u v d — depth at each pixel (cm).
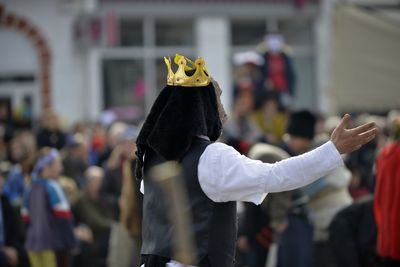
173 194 1054
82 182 3681
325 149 1252
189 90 1338
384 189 2094
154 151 1362
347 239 2291
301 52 6581
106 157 4012
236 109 3503
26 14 6272
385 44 4131
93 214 3275
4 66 6309
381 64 4138
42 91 6272
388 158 2094
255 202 1271
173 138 1319
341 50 4162
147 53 6369
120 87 6338
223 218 1299
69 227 2912
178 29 6419
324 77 6375
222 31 6444
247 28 6531
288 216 2566
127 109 6309
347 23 4144
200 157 1296
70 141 3959
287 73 4906
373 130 1259
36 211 2880
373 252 2278
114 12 6238
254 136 3409
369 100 4156
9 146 4047
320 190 2616
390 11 5962
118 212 2938
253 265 2564
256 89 3978
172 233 1292
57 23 6275
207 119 1353
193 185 1293
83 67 6297
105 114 5588
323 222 2620
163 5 6331
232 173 1267
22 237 3033
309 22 6594
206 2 6400
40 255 2895
